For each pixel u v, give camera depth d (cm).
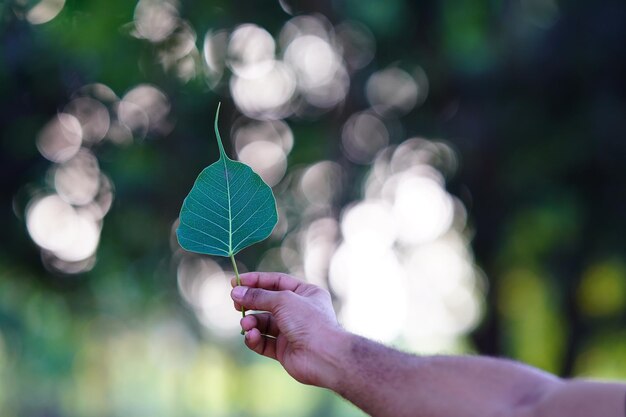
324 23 637
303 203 733
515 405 170
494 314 869
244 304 206
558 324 968
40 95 601
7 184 644
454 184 809
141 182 633
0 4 499
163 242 679
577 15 715
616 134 725
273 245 718
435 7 610
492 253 834
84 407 1495
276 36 613
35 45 540
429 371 180
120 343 1484
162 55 557
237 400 1482
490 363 178
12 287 734
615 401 158
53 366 915
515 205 799
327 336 194
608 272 877
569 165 759
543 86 725
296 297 203
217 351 1345
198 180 203
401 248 870
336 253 752
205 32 556
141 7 530
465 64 641
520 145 762
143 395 2258
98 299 747
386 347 190
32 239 662
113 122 626
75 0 505
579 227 798
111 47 537
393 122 752
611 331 908
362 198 769
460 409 173
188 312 882
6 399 1422
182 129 637
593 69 718
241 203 204
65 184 642
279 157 700
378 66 678
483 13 605
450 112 749
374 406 183
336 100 707
